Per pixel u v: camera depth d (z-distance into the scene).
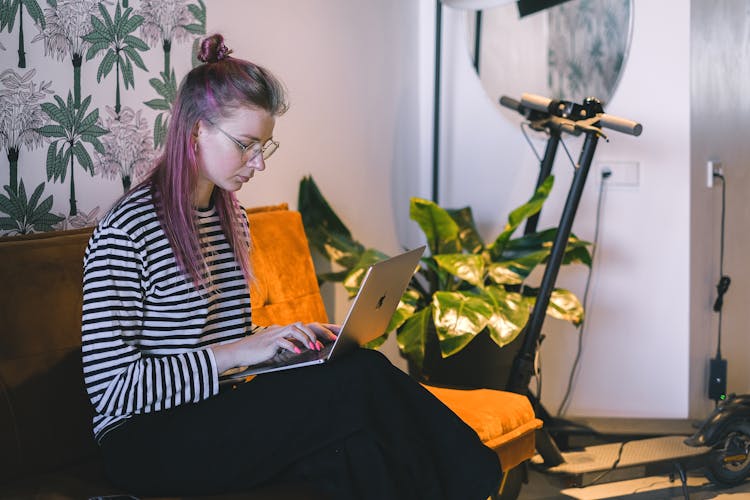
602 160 3.22
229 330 1.66
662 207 3.21
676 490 2.66
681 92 3.15
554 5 3.26
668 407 3.26
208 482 1.47
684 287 3.21
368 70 3.13
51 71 1.92
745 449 2.63
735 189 3.36
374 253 2.68
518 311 2.51
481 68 3.37
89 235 1.82
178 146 1.55
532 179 3.33
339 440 1.45
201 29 2.35
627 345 3.28
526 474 2.41
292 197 2.76
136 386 1.45
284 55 2.70
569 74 3.26
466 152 3.42
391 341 3.35
